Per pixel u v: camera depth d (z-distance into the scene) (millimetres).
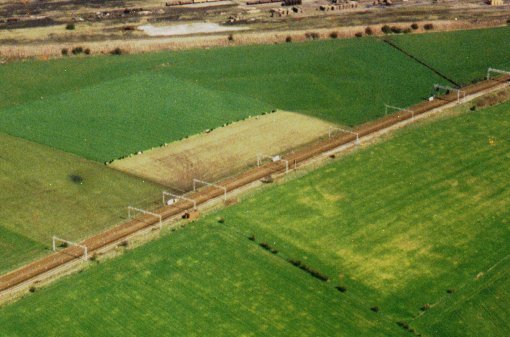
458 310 150500
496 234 173625
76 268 157875
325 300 151500
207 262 160250
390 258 164375
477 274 160500
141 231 169625
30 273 156625
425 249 167750
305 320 146375
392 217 178000
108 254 162000
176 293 151625
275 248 165250
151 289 152375
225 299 150750
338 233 171625
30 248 165125
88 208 179625
